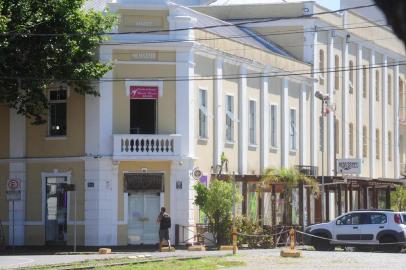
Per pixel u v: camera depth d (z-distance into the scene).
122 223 43.38
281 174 47.91
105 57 43.25
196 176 43.53
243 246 43.91
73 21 41.28
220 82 48.66
